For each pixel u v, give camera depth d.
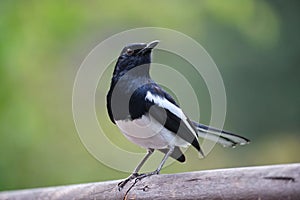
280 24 20.09
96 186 6.19
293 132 21.08
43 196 6.93
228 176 4.91
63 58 13.49
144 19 14.89
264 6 17.78
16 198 7.34
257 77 20.25
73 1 13.21
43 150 12.77
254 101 20.44
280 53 20.33
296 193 4.46
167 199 5.34
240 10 15.64
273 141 21.09
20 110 12.33
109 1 14.23
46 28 12.91
